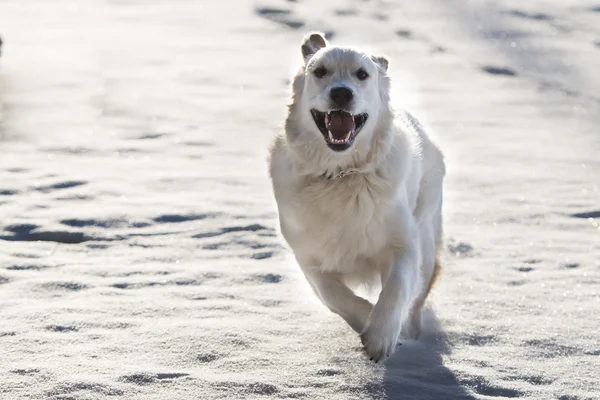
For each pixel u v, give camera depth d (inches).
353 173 326.0
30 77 907.4
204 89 890.1
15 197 538.0
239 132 736.3
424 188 375.6
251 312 359.6
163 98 845.2
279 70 984.3
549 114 847.1
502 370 306.8
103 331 330.3
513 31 1197.7
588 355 321.7
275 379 291.0
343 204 326.6
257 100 853.2
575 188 601.6
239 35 1165.7
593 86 962.7
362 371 302.0
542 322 356.8
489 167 657.0
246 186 581.3
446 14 1286.9
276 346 321.4
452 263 442.3
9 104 800.9
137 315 351.6
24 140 689.0
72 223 490.3
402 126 349.7
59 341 318.3
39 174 589.3
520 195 582.9
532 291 397.1
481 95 913.5
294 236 338.3
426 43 1138.7
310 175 331.0
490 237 490.6
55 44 1077.1
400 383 291.7
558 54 1093.8
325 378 294.4
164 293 380.5
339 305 331.9
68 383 278.5
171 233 479.5
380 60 354.3
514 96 914.1
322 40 364.8
